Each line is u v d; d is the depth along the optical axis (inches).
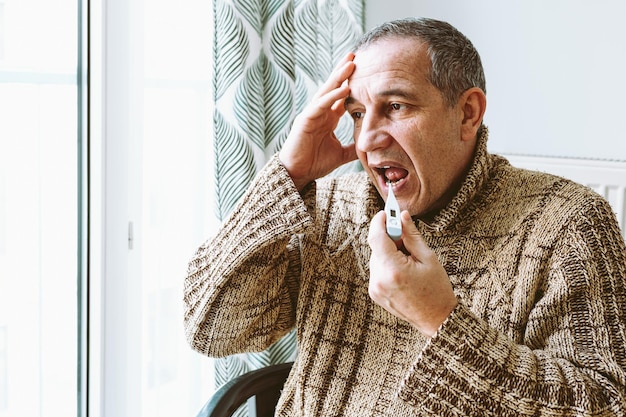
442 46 40.1
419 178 41.0
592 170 78.4
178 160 95.0
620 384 37.3
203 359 95.7
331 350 44.4
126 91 68.1
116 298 70.4
